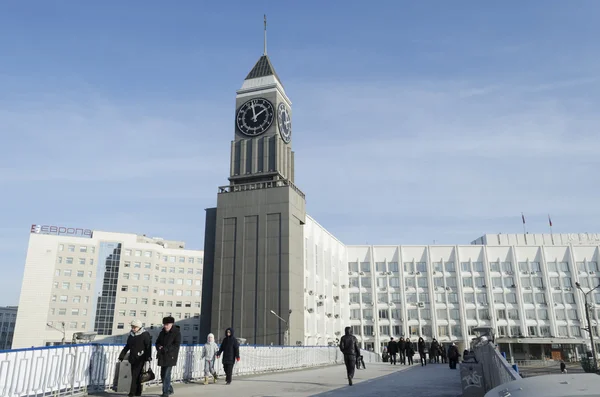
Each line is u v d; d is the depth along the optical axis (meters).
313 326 69.38
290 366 33.03
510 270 94.12
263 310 60.22
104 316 117.62
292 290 61.09
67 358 12.68
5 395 10.41
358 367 32.97
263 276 61.62
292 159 73.62
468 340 89.06
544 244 101.12
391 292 93.00
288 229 62.50
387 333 90.56
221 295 62.50
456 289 92.75
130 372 13.66
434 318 90.56
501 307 91.56
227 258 63.94
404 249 95.75
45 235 116.19
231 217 65.56
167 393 13.34
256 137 70.00
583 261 94.69
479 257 94.94
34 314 110.69
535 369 59.34
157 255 129.75
